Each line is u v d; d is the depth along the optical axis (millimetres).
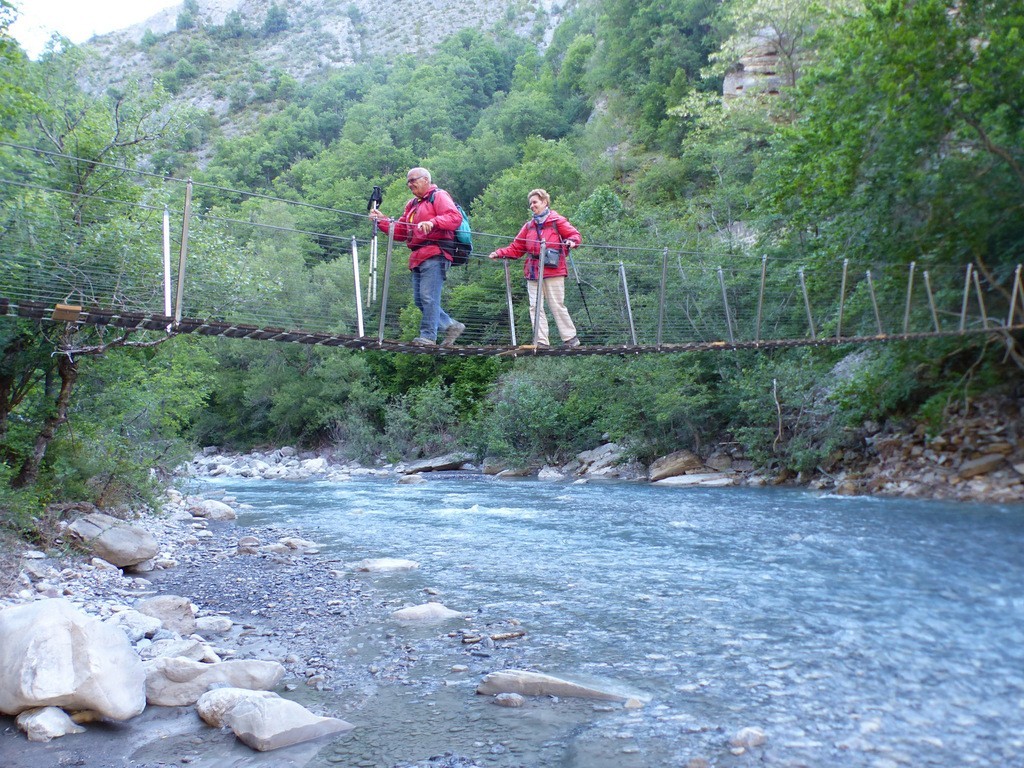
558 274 8055
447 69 87438
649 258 22828
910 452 14867
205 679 4641
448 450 32812
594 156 44219
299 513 15312
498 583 7766
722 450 20875
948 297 14422
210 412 42188
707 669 4793
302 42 177625
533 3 151375
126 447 12336
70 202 7184
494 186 42781
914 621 5543
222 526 13352
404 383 37375
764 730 3801
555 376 28031
